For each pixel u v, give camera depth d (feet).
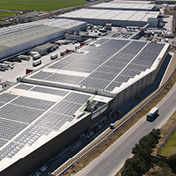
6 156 205.05
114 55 456.45
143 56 453.99
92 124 288.30
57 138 235.61
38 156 220.23
